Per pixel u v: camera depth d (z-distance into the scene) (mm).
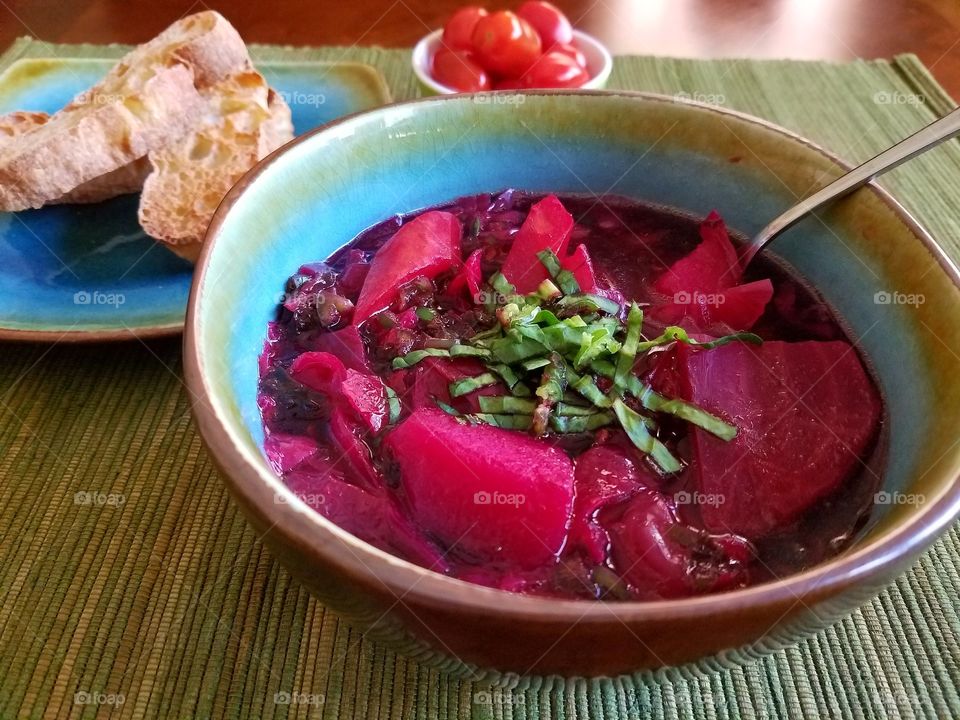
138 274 239
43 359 214
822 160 179
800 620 108
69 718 147
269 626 160
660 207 209
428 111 197
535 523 138
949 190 269
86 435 196
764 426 156
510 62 326
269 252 173
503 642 105
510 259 194
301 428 160
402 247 191
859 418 157
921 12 396
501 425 155
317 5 388
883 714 151
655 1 408
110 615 162
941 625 163
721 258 194
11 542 174
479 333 175
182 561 171
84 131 258
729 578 136
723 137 193
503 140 206
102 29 368
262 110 287
